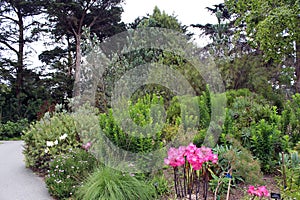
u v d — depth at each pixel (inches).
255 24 406.6
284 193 135.6
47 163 207.5
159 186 143.9
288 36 369.4
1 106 642.8
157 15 320.8
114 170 141.6
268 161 166.6
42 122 251.9
